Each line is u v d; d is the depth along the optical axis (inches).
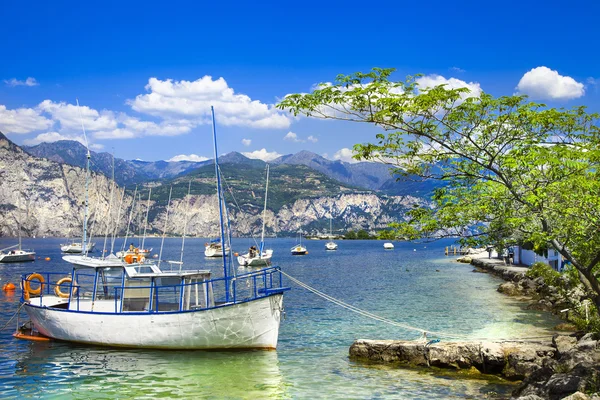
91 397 842.2
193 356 1105.4
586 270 684.1
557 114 584.7
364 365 1010.7
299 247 6815.9
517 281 2440.9
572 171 629.9
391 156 666.2
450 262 4584.2
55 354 1130.0
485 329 1364.4
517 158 644.7
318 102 617.6
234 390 866.8
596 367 706.8
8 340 1266.0
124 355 1120.2
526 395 686.5
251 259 4426.7
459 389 845.2
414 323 1483.8
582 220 654.5
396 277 3132.4
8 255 4886.8
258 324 1134.4
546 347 934.4
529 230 702.5
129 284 1210.6
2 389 888.3
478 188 748.0
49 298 1386.6
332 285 2677.2
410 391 840.3
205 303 1216.8
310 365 1018.1
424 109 593.3
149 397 837.8
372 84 590.6
